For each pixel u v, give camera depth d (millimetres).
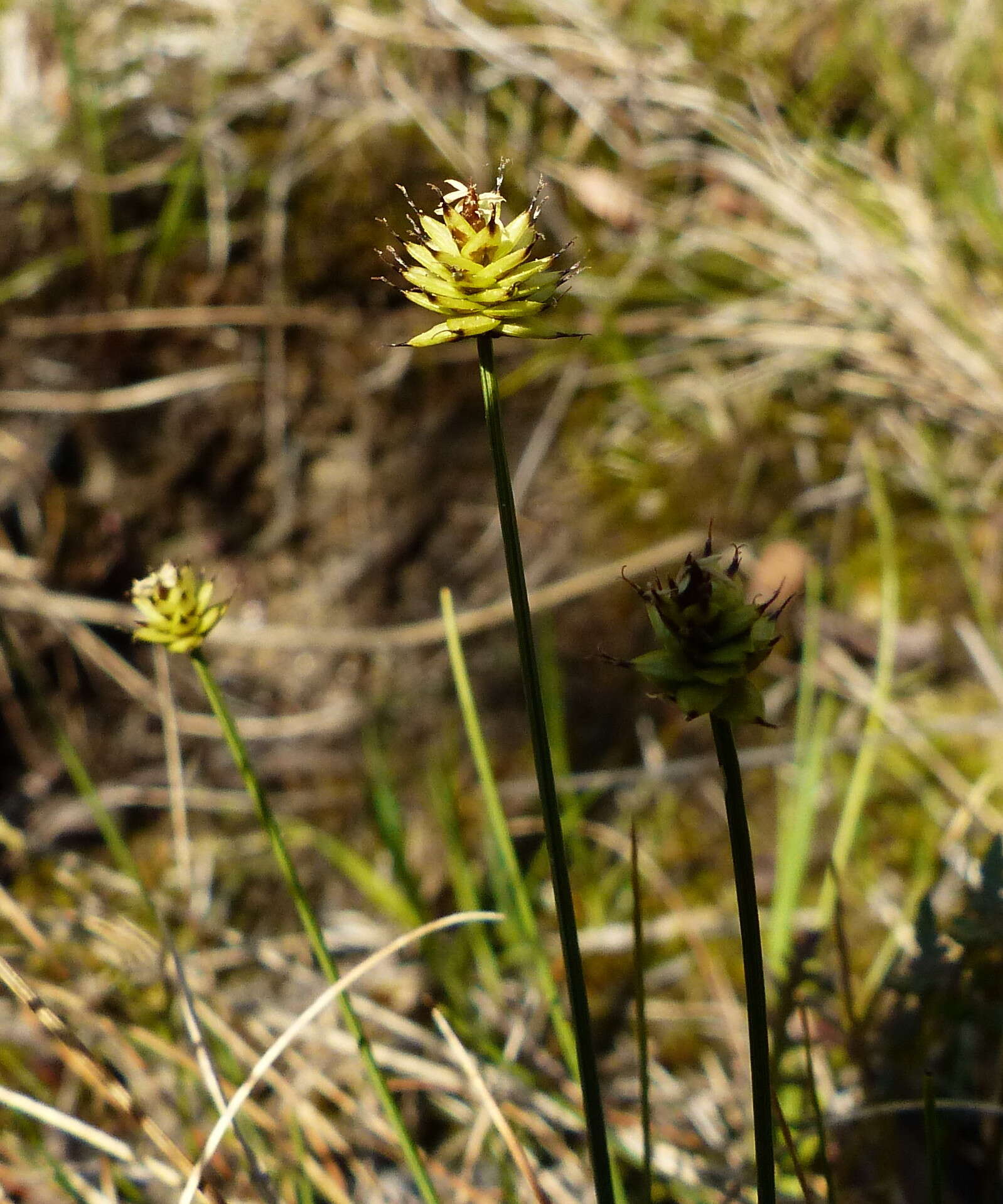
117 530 451
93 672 436
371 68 506
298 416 464
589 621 426
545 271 232
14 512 447
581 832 389
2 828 365
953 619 414
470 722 282
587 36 522
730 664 223
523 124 505
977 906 277
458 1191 300
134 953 327
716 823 387
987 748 388
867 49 532
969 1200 297
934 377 455
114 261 474
